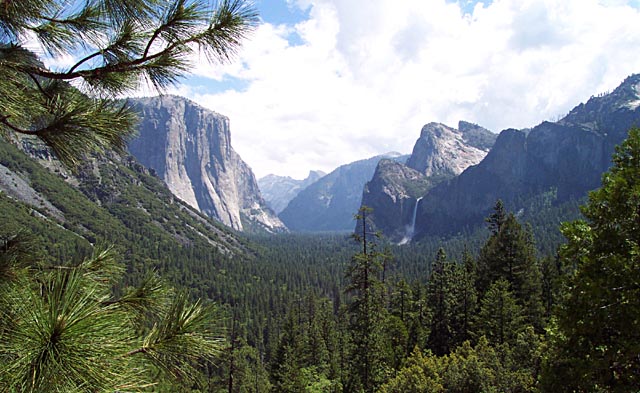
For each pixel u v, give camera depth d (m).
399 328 33.94
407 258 166.50
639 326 8.19
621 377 8.71
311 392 35.59
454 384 16.39
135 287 3.33
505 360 17.12
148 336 2.82
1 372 1.85
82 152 3.40
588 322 8.77
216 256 166.62
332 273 157.50
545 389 9.62
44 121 3.35
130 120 3.46
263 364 62.78
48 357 1.87
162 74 3.53
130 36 3.37
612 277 8.49
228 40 3.48
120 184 199.25
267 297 113.31
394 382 18.05
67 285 2.19
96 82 3.52
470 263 45.66
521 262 35.94
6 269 2.66
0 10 3.06
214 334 3.03
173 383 2.82
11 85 3.05
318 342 52.22
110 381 2.11
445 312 34.62
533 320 32.12
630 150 9.43
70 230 125.31
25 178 142.00
